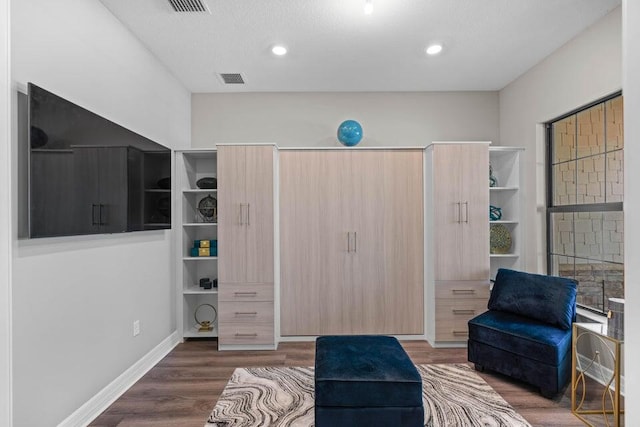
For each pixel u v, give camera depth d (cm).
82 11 219
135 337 279
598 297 283
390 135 404
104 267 238
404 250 365
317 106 407
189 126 402
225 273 345
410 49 306
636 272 127
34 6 182
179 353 334
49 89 192
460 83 385
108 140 229
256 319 344
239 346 344
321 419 190
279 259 363
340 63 333
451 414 223
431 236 351
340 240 363
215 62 330
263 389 260
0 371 127
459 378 275
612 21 253
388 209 364
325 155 364
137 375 280
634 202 128
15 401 170
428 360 312
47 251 189
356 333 363
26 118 176
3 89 129
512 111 382
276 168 357
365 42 294
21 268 173
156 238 316
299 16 256
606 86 259
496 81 381
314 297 363
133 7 243
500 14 255
